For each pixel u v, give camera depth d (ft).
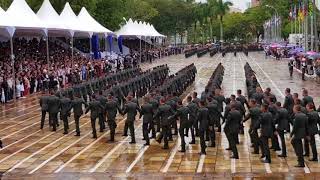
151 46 338.54
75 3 219.20
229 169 57.88
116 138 77.10
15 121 94.53
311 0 228.84
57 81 139.33
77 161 63.10
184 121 67.31
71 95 91.04
